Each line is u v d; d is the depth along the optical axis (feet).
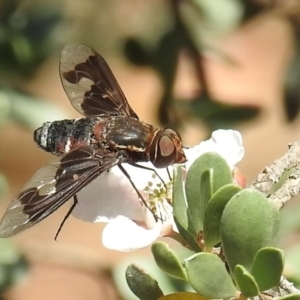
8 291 0.81
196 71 0.82
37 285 1.32
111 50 0.86
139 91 1.57
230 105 0.80
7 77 0.81
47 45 0.83
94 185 0.62
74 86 0.67
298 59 0.82
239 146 0.62
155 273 0.74
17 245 0.80
